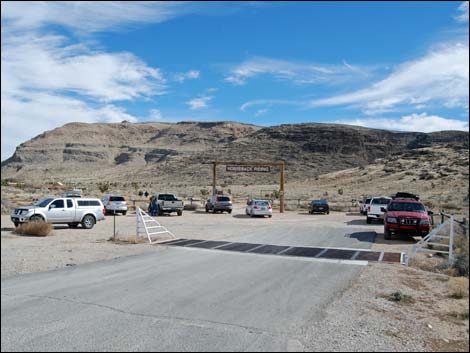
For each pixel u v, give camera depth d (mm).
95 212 23594
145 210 39125
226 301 8281
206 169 120875
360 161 122625
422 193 61906
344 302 8406
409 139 143625
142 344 5922
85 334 6285
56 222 22484
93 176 180750
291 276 10867
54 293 8680
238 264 12555
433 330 6898
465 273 11523
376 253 15070
